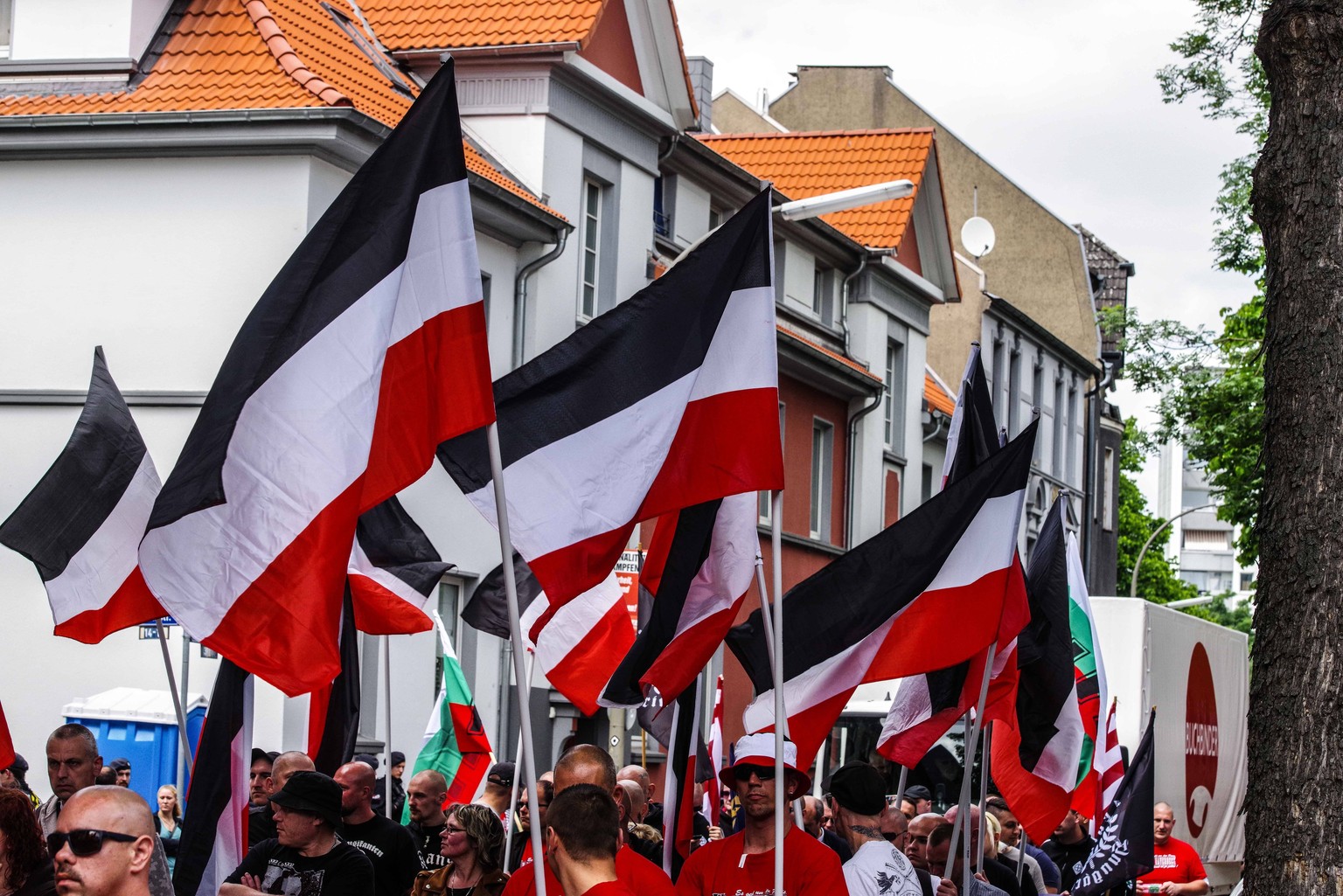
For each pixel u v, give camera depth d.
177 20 20.06
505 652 21.58
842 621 9.00
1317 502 7.67
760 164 36.19
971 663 9.84
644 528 18.23
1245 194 26.42
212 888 7.58
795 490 30.70
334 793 8.07
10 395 19.05
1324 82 7.88
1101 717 14.83
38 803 9.04
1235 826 24.33
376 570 10.05
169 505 6.30
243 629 6.27
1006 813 12.47
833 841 10.19
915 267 36.09
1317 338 7.77
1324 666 7.56
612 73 24.12
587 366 7.68
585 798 6.31
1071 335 50.81
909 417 35.88
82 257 19.05
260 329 6.49
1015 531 9.09
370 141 18.89
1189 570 153.25
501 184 21.02
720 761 13.75
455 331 6.80
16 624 18.38
